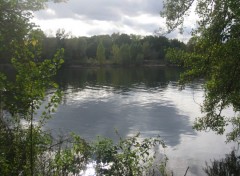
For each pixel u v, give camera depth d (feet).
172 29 38.52
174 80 240.53
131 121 107.86
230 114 117.70
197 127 50.60
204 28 35.99
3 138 19.13
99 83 217.97
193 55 39.47
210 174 56.95
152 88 196.13
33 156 19.22
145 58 426.51
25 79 17.70
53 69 18.13
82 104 138.92
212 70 39.42
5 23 24.95
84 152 21.75
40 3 29.25
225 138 83.05
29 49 18.54
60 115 114.01
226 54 34.42
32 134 19.04
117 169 20.90
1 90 17.88
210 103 47.37
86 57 388.98
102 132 91.91
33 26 25.36
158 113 122.52
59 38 361.30
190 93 175.73
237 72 36.14
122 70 335.47
